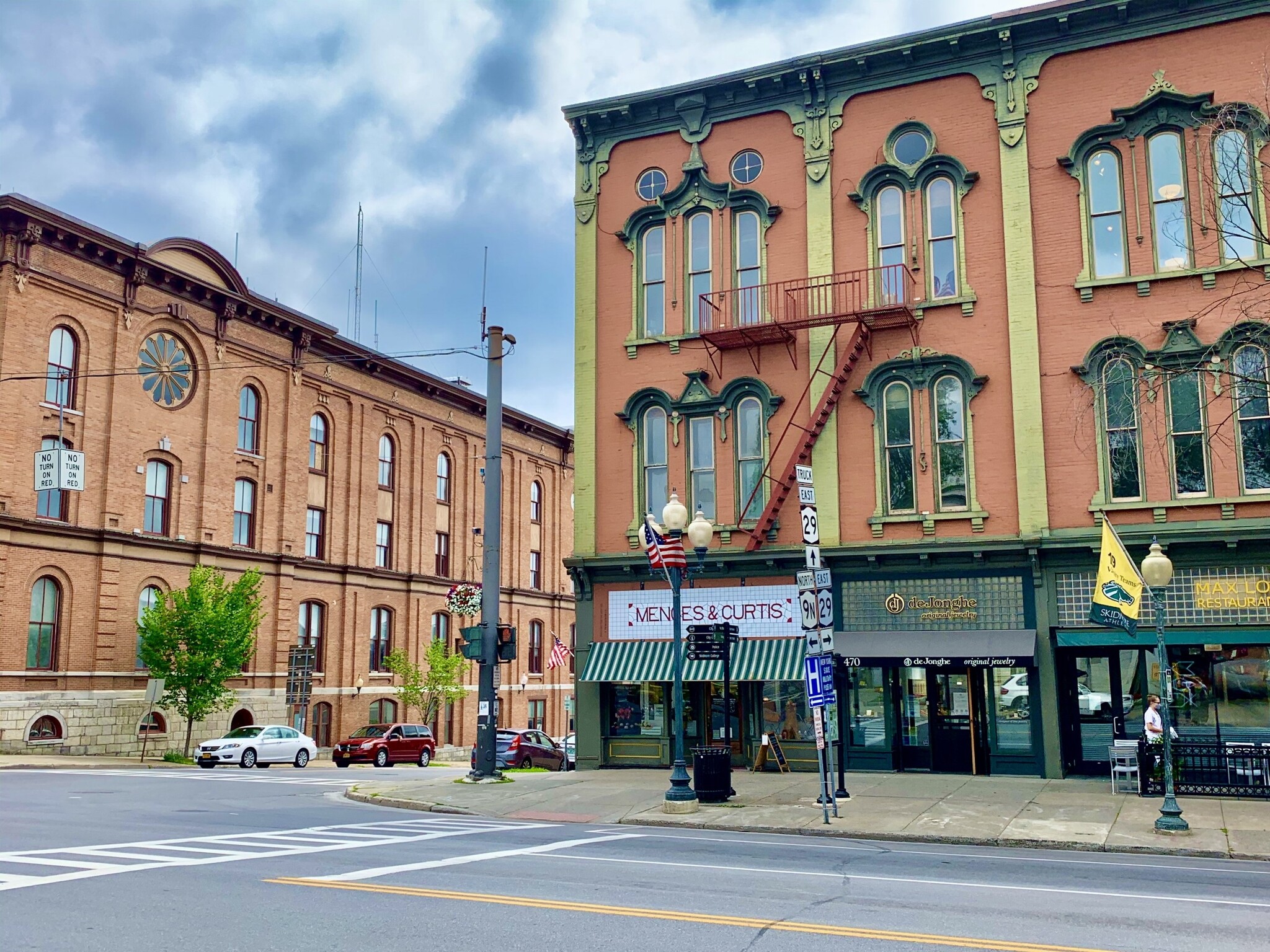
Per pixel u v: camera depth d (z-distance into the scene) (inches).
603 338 1066.1
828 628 706.8
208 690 1536.7
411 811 767.1
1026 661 853.8
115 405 1544.0
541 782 917.2
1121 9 901.2
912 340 948.6
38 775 1074.7
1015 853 573.0
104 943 313.4
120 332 1553.9
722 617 978.1
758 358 1000.2
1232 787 746.8
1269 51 872.3
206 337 1700.3
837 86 1001.5
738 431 1004.6
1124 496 875.4
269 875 435.8
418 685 2034.9
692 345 1028.5
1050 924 360.8
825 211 989.8
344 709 1942.7
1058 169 922.1
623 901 390.6
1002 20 932.0
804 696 962.1
